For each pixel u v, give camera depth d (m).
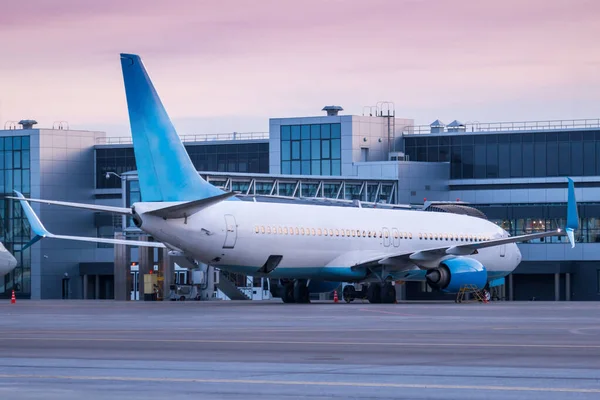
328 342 76.31
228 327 95.19
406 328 92.88
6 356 65.62
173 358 64.06
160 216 139.12
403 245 174.50
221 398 46.56
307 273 161.00
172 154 141.75
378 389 49.34
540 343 75.19
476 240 189.12
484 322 102.69
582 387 50.09
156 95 140.38
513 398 46.66
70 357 64.81
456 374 55.12
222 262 149.12
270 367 58.69
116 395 47.50
